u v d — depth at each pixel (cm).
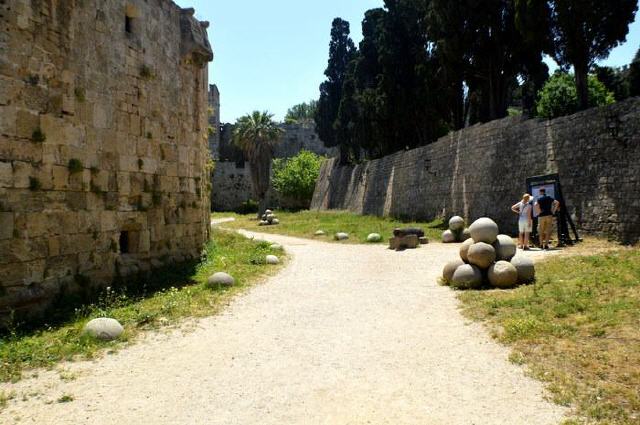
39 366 656
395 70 3197
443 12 2336
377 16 3850
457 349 685
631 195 1421
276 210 6159
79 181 1037
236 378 605
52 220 965
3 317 845
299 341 751
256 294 1095
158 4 1344
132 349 722
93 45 1087
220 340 761
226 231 2517
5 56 875
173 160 1402
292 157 6969
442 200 2723
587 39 1683
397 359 658
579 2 1598
